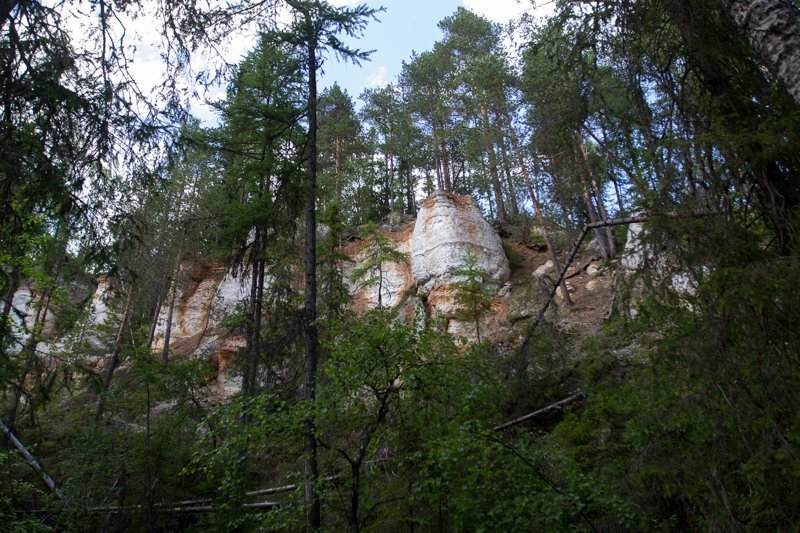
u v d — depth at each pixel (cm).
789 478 329
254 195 1400
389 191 3812
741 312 356
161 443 1182
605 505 562
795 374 331
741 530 348
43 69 540
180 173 2372
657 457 426
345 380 657
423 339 693
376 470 682
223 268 2873
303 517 745
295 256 1491
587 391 935
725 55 434
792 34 374
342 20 1206
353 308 2408
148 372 1291
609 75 577
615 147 542
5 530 916
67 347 2052
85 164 593
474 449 618
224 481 691
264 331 1330
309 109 1241
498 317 1869
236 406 684
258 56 1310
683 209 398
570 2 584
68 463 1138
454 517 614
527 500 566
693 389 371
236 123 1269
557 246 2380
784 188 386
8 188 536
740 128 405
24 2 548
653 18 489
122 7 616
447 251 2283
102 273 695
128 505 1084
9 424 998
